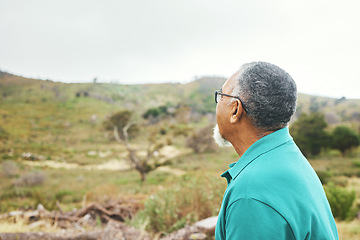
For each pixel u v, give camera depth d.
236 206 0.68
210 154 39.47
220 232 0.78
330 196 6.94
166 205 4.77
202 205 4.77
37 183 25.73
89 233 3.87
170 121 71.06
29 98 87.25
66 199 17.61
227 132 0.88
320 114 43.34
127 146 30.23
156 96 99.50
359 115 74.19
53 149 49.91
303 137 39.28
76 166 37.84
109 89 99.19
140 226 4.32
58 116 76.44
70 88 96.56
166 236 3.85
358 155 39.75
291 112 0.80
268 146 0.78
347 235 4.82
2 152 44.97
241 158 0.81
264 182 0.69
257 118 0.79
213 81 104.94
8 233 3.54
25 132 61.31
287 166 0.74
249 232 0.64
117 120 37.88
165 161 34.34
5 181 26.61
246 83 0.80
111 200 8.83
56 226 5.98
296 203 0.67
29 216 6.45
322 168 29.72
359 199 8.39
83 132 64.12
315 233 0.69
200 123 71.75
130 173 32.78
